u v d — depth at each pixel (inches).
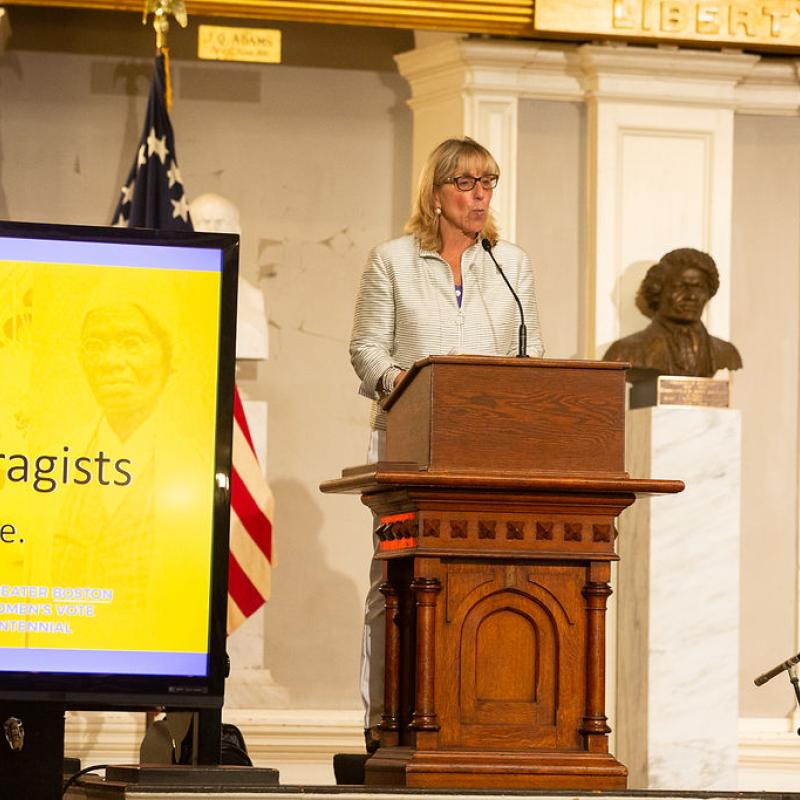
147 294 313.7
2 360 306.8
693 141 758.5
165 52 679.1
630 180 751.7
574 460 334.3
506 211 740.0
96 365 310.3
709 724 674.8
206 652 309.6
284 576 743.7
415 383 343.3
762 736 742.5
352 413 758.5
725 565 680.4
